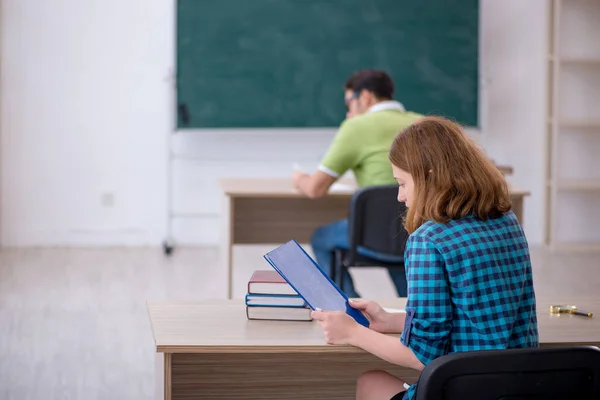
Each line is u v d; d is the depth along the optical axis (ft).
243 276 19.65
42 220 22.65
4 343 14.10
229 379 8.14
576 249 23.17
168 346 6.68
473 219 6.53
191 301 8.15
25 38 22.00
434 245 6.32
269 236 16.35
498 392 5.87
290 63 22.70
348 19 22.75
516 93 23.61
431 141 6.58
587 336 7.23
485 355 5.81
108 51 22.38
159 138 22.85
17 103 22.17
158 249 22.74
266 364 8.18
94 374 12.65
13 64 22.02
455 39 23.04
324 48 22.75
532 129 23.68
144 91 22.63
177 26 22.26
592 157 23.85
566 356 5.89
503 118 23.65
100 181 22.77
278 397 8.24
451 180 6.48
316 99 22.86
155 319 7.45
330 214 16.40
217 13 22.34
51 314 15.99
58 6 22.04
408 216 6.75
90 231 22.86
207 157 23.13
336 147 13.91
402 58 22.98
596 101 23.65
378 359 8.32
